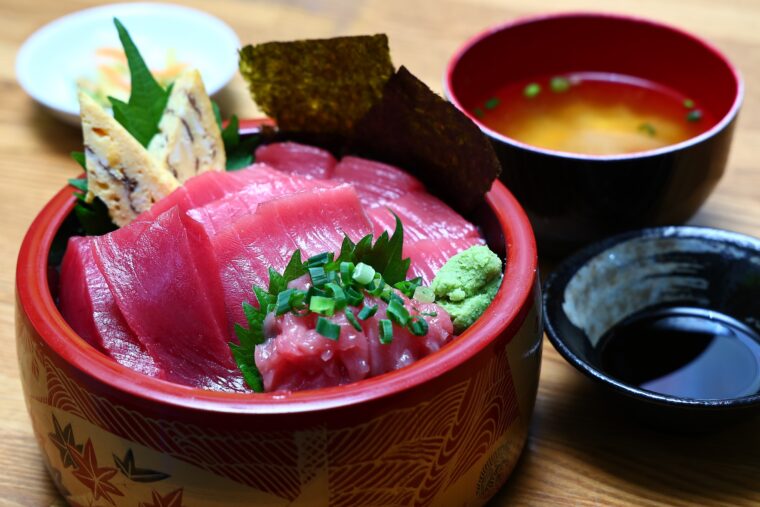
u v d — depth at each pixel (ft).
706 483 1.80
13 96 2.43
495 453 1.72
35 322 1.66
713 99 2.21
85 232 1.86
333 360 1.62
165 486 1.62
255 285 1.72
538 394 1.90
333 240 1.75
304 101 1.95
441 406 1.62
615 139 2.18
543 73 2.31
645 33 2.24
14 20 2.61
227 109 2.35
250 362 1.68
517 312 1.67
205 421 1.57
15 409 1.89
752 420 1.87
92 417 1.62
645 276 1.95
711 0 2.61
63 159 2.28
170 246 1.70
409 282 1.71
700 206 2.08
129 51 1.89
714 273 1.94
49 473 1.81
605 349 1.91
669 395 1.74
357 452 1.60
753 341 1.91
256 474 1.60
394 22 2.57
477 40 2.21
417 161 1.92
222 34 2.44
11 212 2.18
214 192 1.82
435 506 1.68
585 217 2.02
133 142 1.82
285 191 1.82
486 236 1.85
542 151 1.98
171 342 1.69
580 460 1.83
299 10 2.60
